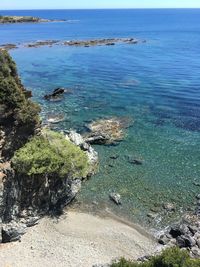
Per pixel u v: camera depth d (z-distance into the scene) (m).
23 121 39.66
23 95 42.50
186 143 54.91
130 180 44.84
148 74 99.50
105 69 105.94
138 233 36.16
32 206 36.53
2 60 45.00
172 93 80.56
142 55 131.38
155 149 52.78
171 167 48.00
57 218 37.38
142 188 43.28
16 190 35.53
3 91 40.16
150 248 34.06
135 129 59.69
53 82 89.38
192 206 40.25
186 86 86.31
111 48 148.25
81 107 69.88
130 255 33.09
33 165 35.78
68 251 32.94
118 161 49.12
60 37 191.38
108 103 72.94
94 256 32.59
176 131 59.19
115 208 39.75
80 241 34.38
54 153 37.84
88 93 79.81
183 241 33.88
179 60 120.81
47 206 37.81
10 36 197.12
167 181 44.81
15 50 141.50
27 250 32.78
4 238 33.81
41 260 31.64
